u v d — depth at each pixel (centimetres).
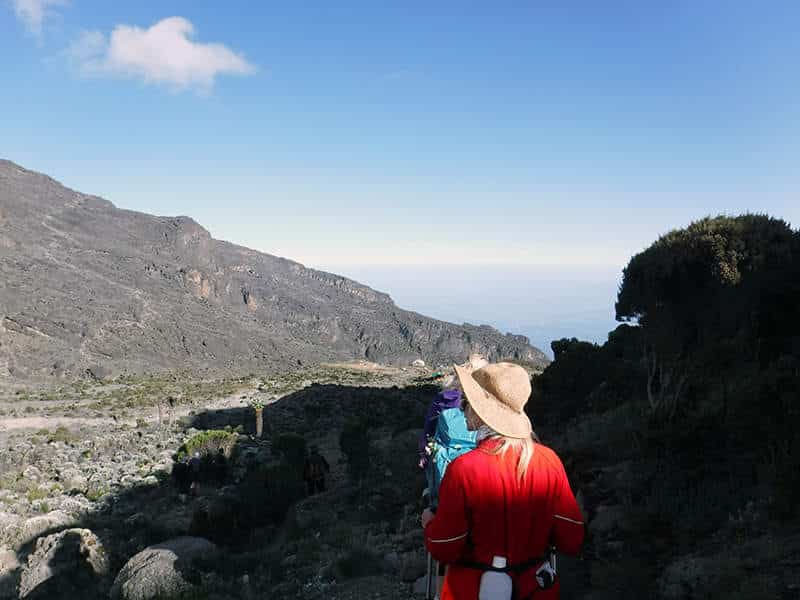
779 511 830
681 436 1155
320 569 1088
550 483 236
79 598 1260
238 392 8925
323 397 6475
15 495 2881
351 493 1920
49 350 14650
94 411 6912
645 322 1759
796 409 1069
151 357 16975
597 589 768
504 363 253
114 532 1736
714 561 735
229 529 1642
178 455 3192
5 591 1388
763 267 1648
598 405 2175
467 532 233
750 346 1617
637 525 905
